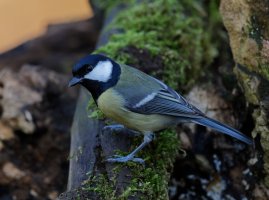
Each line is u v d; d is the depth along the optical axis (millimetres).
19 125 9117
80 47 12453
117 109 7234
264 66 7125
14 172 9281
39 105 9297
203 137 8367
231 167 8258
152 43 9172
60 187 9430
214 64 9367
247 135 8148
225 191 8242
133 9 10336
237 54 7535
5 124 9148
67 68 11609
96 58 7320
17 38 15172
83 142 7473
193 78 9078
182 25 9820
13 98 9203
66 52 12344
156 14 10047
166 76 8602
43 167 9406
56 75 9750
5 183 9375
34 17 15672
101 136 7359
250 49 7258
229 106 8539
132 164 6812
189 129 8398
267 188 7574
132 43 9031
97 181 6539
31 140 9289
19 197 9438
